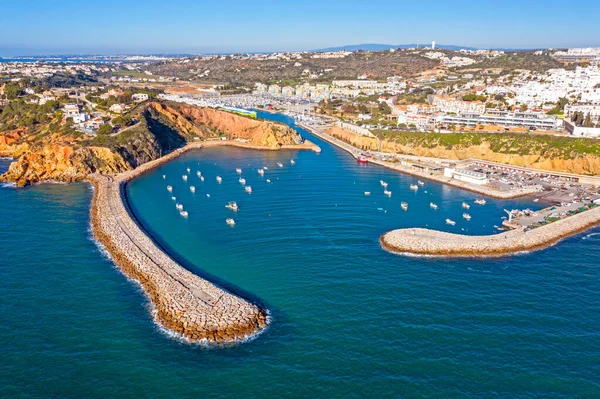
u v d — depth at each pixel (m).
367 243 135.25
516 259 124.62
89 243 133.25
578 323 92.88
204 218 157.38
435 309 98.19
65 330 90.31
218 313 94.62
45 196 179.88
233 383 76.31
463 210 166.50
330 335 89.00
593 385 75.81
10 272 114.12
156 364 80.88
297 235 141.38
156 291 104.19
